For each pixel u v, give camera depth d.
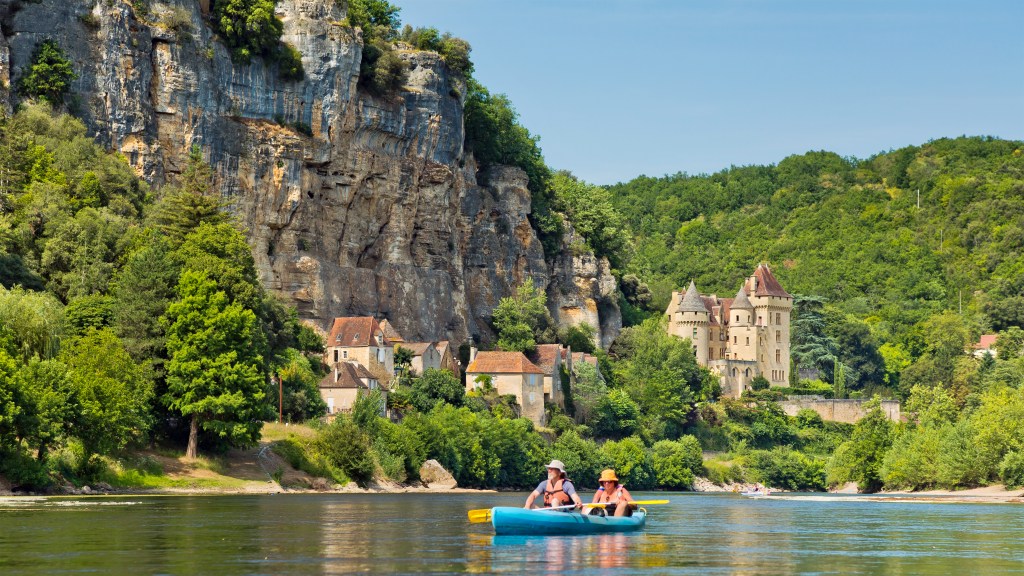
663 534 64.06
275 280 163.62
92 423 94.88
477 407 170.62
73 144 141.00
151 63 154.50
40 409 88.56
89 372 98.12
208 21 161.25
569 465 162.12
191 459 112.00
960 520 84.19
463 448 143.25
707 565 48.91
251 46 162.38
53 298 113.81
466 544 55.38
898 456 160.88
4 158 135.62
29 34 146.12
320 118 168.38
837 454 191.12
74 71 148.25
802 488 198.12
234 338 113.31
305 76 167.50
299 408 137.38
